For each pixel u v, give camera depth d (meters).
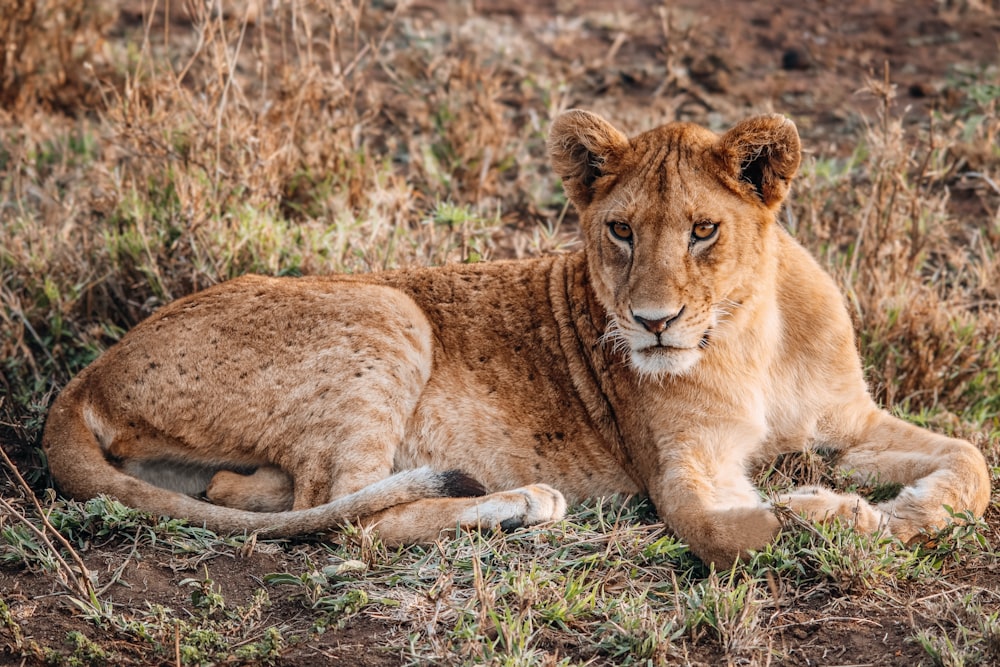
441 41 17.59
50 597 7.91
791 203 12.95
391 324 9.54
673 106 15.85
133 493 8.82
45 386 10.83
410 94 15.88
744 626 7.38
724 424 9.13
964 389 11.20
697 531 8.45
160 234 12.01
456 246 12.20
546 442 9.61
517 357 9.75
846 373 9.66
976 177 14.33
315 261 11.87
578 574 8.35
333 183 13.70
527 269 10.16
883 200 12.37
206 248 11.76
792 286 9.62
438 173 14.21
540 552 8.52
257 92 15.34
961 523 8.47
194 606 7.89
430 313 9.96
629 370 9.26
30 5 15.68
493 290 10.05
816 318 9.61
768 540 8.22
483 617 7.48
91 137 14.68
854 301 11.40
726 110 16.02
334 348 9.38
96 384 9.48
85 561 8.33
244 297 9.70
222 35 13.21
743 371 9.20
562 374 9.66
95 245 12.11
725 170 8.82
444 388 9.67
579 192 9.43
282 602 7.94
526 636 7.38
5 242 12.17
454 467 9.57
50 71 16.08
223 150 12.88
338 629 7.65
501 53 17.22
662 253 8.61
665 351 8.67
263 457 9.41
